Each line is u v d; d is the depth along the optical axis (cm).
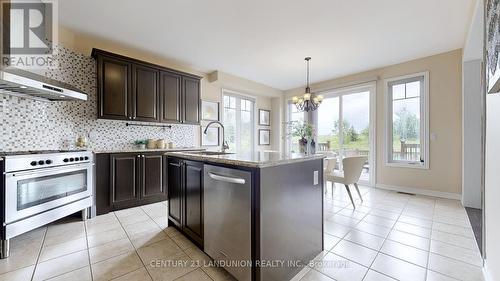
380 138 434
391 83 426
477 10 203
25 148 247
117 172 290
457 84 347
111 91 298
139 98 326
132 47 341
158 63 385
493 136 139
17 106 241
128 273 155
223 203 157
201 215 184
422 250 188
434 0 228
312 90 546
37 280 147
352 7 240
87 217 263
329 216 271
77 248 190
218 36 307
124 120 312
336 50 354
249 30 290
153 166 327
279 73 473
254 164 132
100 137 319
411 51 357
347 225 243
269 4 235
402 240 207
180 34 301
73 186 241
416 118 395
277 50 354
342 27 282
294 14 254
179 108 377
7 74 183
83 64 302
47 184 213
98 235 216
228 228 153
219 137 489
